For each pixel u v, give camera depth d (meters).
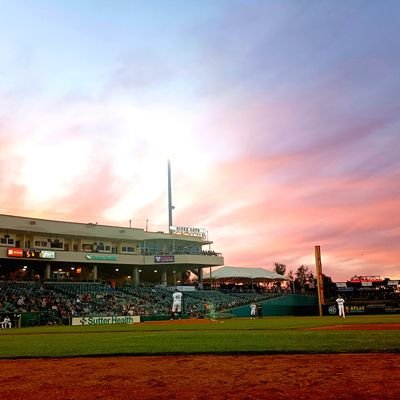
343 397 7.29
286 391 7.80
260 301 70.12
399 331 20.73
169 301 65.12
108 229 74.06
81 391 8.34
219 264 79.75
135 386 8.65
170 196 88.25
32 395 8.11
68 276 76.06
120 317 47.44
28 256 63.75
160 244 80.81
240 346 14.62
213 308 59.16
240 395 7.59
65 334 26.44
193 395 7.70
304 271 134.88
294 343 15.22
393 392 7.55
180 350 13.90
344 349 13.10
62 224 69.19
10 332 30.70
